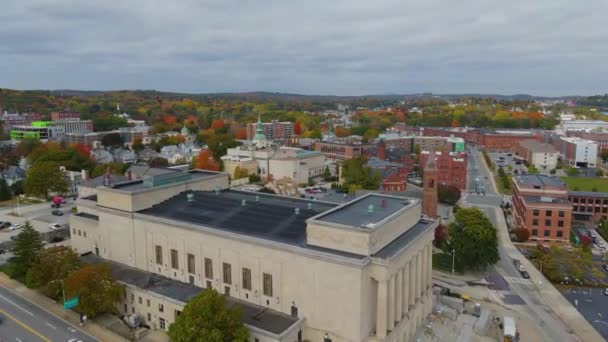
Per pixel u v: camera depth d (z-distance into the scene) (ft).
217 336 231.09
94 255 368.48
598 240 490.49
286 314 270.05
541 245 459.32
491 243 397.39
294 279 264.31
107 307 298.35
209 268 300.81
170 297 287.69
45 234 473.67
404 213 293.64
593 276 396.57
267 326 255.91
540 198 499.51
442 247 450.30
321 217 274.57
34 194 613.52
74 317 309.22
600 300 350.02
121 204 340.39
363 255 249.14
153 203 349.20
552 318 320.29
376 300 264.31
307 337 263.90
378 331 252.01
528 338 292.40
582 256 396.98
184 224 305.53
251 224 303.07
